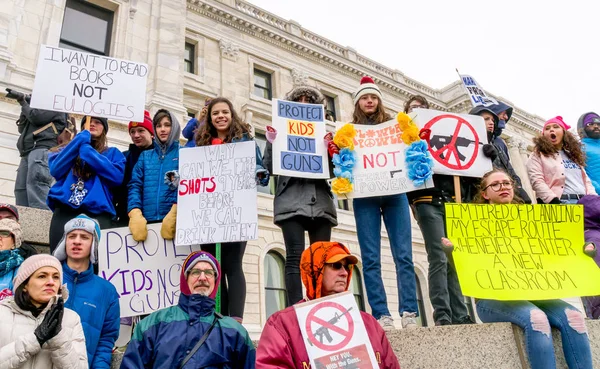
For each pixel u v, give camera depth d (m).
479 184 4.29
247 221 3.68
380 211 4.17
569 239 3.69
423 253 17.83
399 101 22.06
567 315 3.24
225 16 17.58
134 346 2.67
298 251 3.83
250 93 16.97
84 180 3.95
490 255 3.50
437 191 4.26
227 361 2.70
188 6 16.64
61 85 4.14
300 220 3.97
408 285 3.76
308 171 4.09
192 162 3.96
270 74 18.47
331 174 4.36
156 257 3.74
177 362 2.62
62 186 3.88
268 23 18.61
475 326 3.26
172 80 13.77
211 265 3.06
